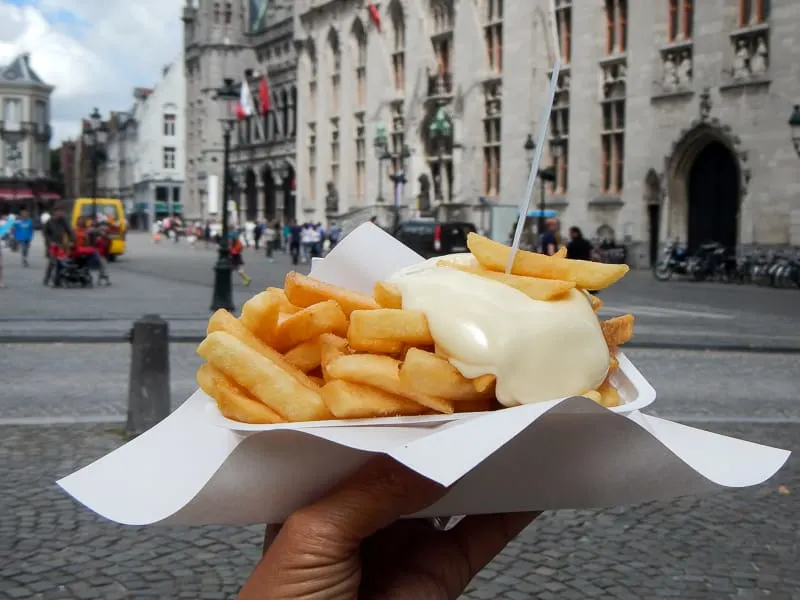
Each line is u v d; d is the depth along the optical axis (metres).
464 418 1.52
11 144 128.62
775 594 4.47
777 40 29.52
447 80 46.81
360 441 1.46
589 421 1.48
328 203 58.50
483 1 43.84
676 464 1.57
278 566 1.54
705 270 30.72
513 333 1.52
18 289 24.48
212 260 43.75
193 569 4.71
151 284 27.20
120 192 127.56
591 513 5.73
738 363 12.95
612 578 4.67
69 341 13.94
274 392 1.59
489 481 1.54
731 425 8.47
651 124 34.28
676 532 5.39
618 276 1.65
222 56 82.81
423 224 32.62
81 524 5.35
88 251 25.86
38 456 6.89
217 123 82.25
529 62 40.16
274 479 1.57
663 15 33.78
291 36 68.38
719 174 32.78
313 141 63.50
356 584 1.60
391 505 1.55
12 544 4.98
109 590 4.40
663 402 9.84
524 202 1.70
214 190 64.56
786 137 29.30
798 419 8.76
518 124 41.09
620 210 35.78
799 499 6.07
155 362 7.68
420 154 48.84
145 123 107.69
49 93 132.62
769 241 29.81
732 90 30.97
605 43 36.78
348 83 57.06
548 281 1.59
